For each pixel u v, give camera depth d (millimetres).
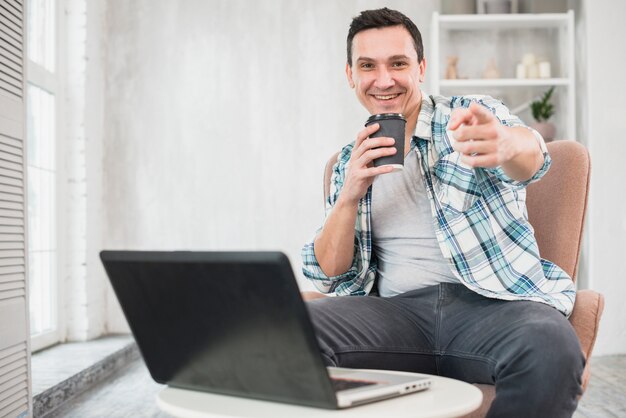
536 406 1221
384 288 1739
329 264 1671
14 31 2051
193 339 1082
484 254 1561
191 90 4473
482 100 1691
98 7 4320
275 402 1043
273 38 4477
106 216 4434
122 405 2809
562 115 4324
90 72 4156
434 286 1623
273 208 4453
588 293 1484
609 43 4098
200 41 4480
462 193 1595
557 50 4395
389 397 1043
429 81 4438
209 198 4461
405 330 1557
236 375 1057
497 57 4430
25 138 2109
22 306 2031
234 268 955
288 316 938
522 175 1379
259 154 4461
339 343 1479
